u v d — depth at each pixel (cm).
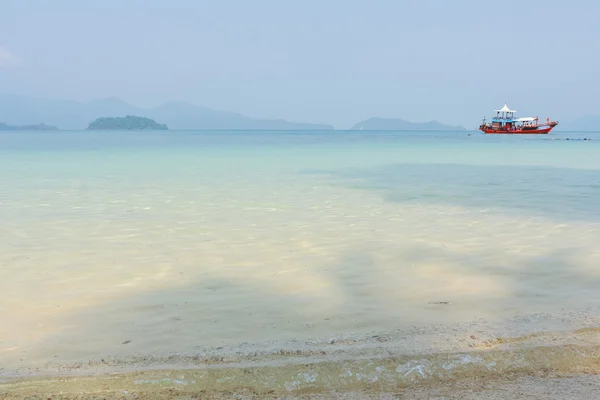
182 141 5712
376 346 346
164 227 777
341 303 439
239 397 283
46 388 290
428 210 941
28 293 468
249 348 346
